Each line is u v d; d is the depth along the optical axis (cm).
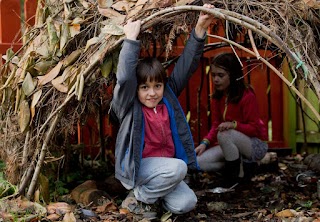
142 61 337
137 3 327
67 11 346
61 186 398
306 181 451
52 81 337
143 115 337
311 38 311
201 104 541
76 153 458
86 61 329
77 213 341
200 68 540
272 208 369
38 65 348
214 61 447
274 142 566
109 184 415
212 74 452
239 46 300
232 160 439
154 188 337
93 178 448
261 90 558
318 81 292
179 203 341
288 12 312
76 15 345
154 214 345
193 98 543
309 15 322
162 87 336
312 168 501
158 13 312
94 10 344
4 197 345
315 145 565
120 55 315
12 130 363
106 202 371
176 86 351
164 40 359
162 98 343
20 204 334
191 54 344
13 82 359
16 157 358
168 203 346
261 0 323
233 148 438
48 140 342
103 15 334
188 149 345
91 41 327
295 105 562
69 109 343
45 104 346
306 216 339
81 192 379
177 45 486
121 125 338
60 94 340
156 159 339
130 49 313
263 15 314
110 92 411
